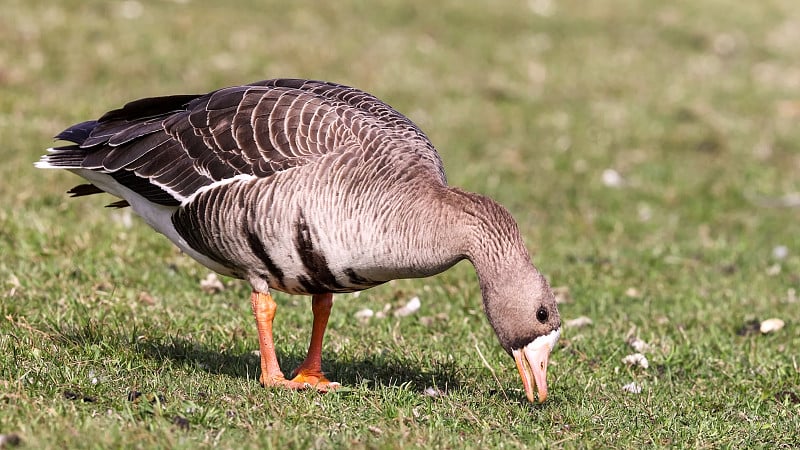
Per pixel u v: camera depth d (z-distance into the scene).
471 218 9.51
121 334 11.48
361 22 32.16
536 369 9.56
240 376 10.70
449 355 12.05
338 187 9.45
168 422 8.87
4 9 27.31
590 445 9.44
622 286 15.77
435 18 33.75
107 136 10.61
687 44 35.22
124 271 13.86
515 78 28.97
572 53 32.22
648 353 12.70
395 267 9.54
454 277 15.29
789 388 11.86
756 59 34.41
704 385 11.91
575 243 18.25
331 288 9.96
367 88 26.20
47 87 22.97
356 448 8.62
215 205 9.81
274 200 9.53
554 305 9.65
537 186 21.44
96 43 26.11
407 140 10.10
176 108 10.94
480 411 10.07
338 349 12.04
